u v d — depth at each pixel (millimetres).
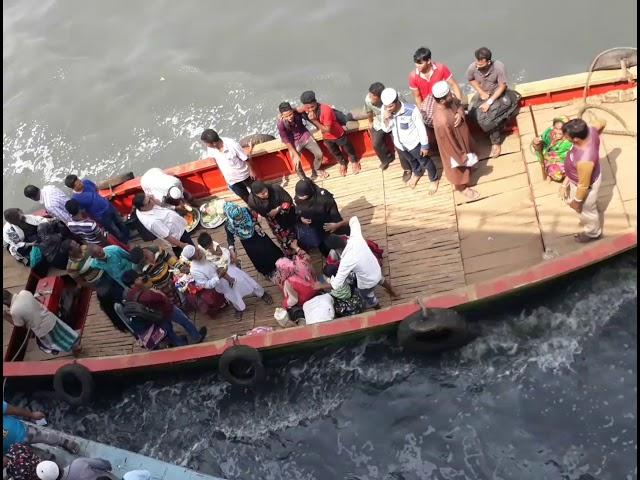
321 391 8531
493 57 14086
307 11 16281
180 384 9156
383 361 8445
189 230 10414
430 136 9492
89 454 8188
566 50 13781
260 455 8328
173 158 15133
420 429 7922
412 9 15453
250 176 9781
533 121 9289
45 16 19141
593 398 7504
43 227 10148
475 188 9219
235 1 17156
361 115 9898
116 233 10375
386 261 8969
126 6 18328
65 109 16734
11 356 10125
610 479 6996
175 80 16312
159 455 8711
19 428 8320
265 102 15156
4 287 10797
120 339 9836
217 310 9297
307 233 8586
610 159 8328
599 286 7988
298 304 8711
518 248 8406
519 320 8148
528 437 7496
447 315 7750
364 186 9992
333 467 7988
